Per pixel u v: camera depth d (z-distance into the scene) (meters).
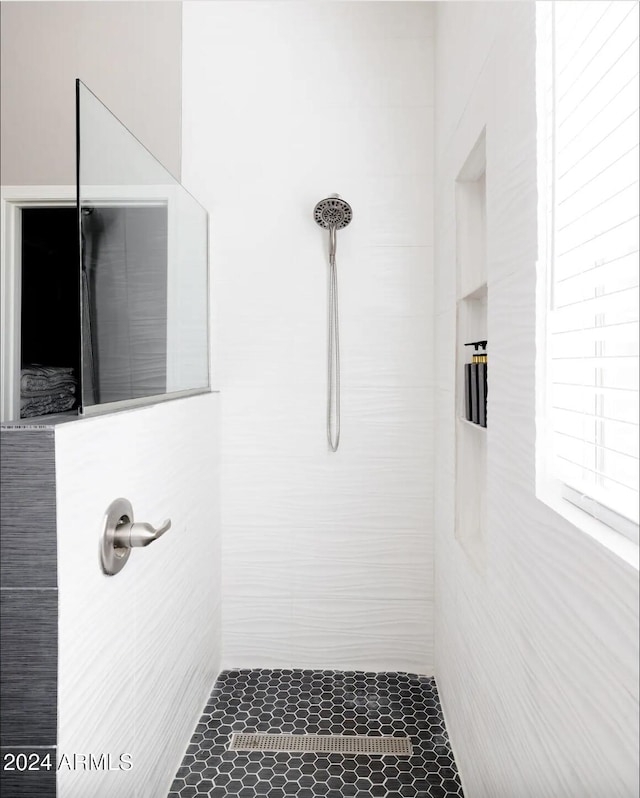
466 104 1.65
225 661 2.36
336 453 2.33
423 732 1.91
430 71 2.28
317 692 2.17
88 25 2.31
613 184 0.86
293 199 2.31
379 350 2.30
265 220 2.31
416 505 2.31
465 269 1.83
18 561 0.98
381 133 2.29
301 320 2.31
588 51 0.94
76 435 1.06
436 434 2.24
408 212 2.29
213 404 2.21
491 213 1.38
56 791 0.99
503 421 1.27
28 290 2.33
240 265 2.32
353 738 1.88
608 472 0.96
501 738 1.27
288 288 2.31
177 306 1.86
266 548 2.34
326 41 2.30
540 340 1.04
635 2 0.80
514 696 1.17
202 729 1.93
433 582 2.31
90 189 1.22
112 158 1.34
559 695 0.92
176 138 2.32
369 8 2.29
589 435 1.01
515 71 1.17
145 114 2.32
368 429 2.31
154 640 1.52
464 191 1.83
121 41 2.31
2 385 2.25
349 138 2.30
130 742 1.34
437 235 2.21
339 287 2.30
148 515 1.48
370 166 2.29
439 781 1.68
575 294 1.00
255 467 2.33
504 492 1.26
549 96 1.03
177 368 1.86
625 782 0.70
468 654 1.62
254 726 1.94
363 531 2.33
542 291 1.04
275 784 1.66
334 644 2.34
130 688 1.35
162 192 1.71
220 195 2.32
